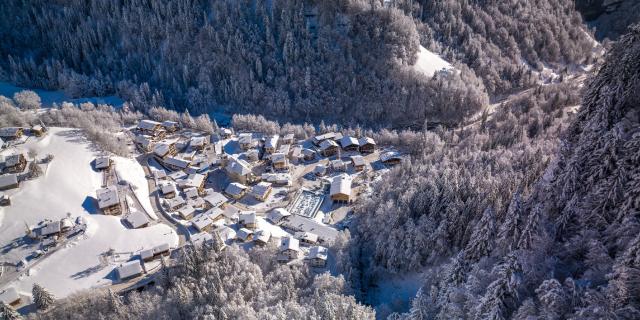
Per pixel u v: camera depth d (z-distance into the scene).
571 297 48.16
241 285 84.50
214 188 141.62
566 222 63.75
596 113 68.25
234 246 98.69
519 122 153.75
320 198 134.62
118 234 106.31
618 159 61.16
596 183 63.66
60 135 145.00
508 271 52.78
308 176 148.38
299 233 110.75
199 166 152.50
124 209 117.56
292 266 96.31
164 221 116.94
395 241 91.62
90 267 96.25
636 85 66.00
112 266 96.81
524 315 49.88
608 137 62.41
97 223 108.62
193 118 189.12
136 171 140.88
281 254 100.19
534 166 92.19
